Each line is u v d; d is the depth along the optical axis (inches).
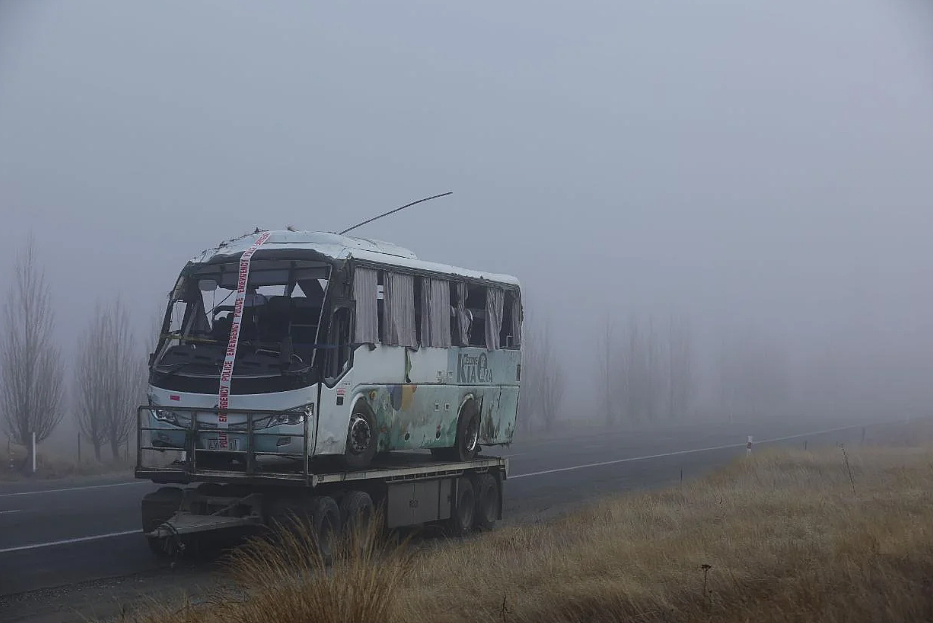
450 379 658.8
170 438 520.7
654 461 1363.2
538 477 1089.4
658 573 386.0
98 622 372.2
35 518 668.7
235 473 506.6
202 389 516.7
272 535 509.4
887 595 328.2
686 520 613.3
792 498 691.4
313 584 319.3
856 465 1042.7
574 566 411.8
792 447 1465.3
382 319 586.6
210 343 550.3
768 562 401.4
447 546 581.6
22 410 1189.1
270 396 505.7
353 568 328.8
